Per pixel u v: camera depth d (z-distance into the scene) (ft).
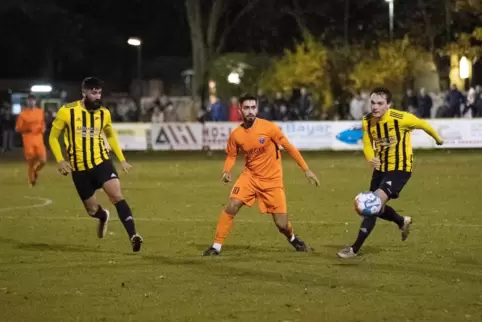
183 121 306.96
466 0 331.16
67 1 444.96
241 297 66.33
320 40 345.72
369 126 84.79
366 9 372.99
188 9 355.15
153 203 136.46
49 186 170.91
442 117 282.36
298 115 290.76
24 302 65.57
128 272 77.51
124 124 285.43
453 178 174.50
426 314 60.29
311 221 112.27
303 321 58.65
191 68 456.86
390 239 95.40
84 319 60.08
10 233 104.06
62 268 79.82
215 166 224.53
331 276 74.28
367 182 169.78
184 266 80.28
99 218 93.25
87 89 87.92
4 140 326.44
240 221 112.27
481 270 76.54
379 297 65.82
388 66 330.75
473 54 336.90
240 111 85.97
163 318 60.08
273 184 86.28
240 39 398.01
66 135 88.94
